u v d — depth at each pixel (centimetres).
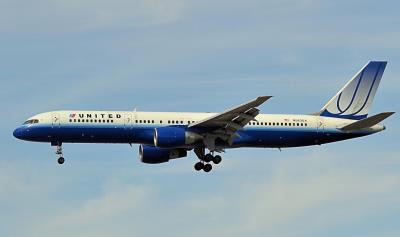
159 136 17875
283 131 18925
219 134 18200
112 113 18188
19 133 17988
